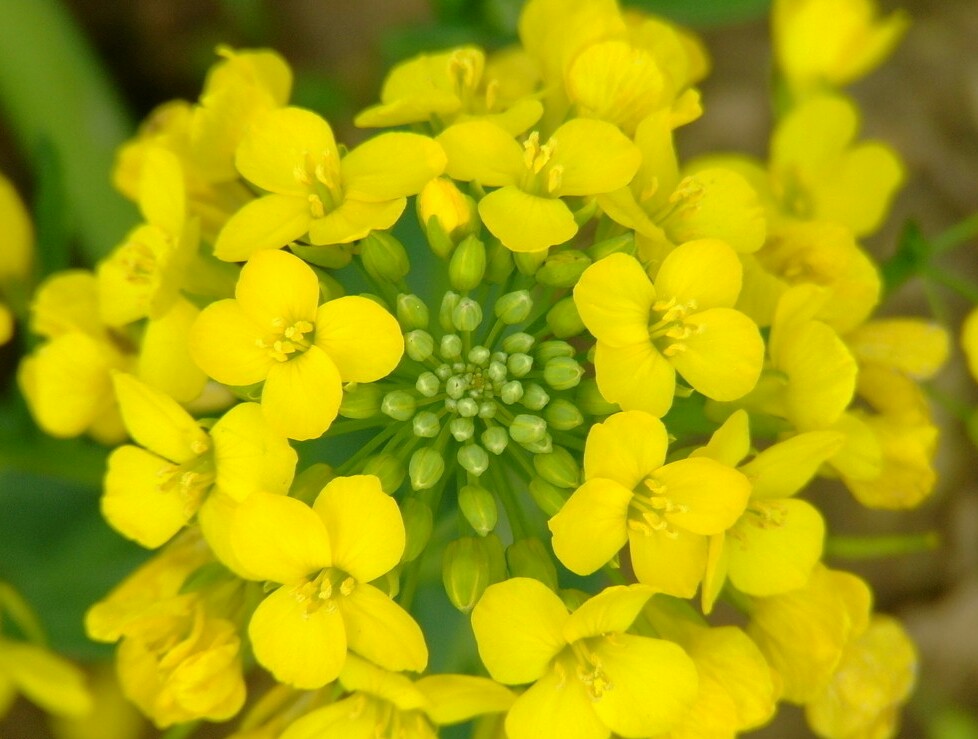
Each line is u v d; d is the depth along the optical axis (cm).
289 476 13
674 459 14
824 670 14
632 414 13
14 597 16
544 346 14
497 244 14
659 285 13
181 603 14
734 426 13
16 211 17
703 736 14
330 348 13
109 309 15
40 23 20
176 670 13
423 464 14
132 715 20
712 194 14
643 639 13
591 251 14
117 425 16
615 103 14
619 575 14
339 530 13
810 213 17
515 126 14
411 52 19
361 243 14
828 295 14
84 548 18
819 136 17
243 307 13
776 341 14
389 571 13
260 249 13
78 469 17
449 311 14
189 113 16
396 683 13
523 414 14
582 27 15
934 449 15
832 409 14
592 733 13
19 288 17
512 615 13
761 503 14
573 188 14
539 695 13
